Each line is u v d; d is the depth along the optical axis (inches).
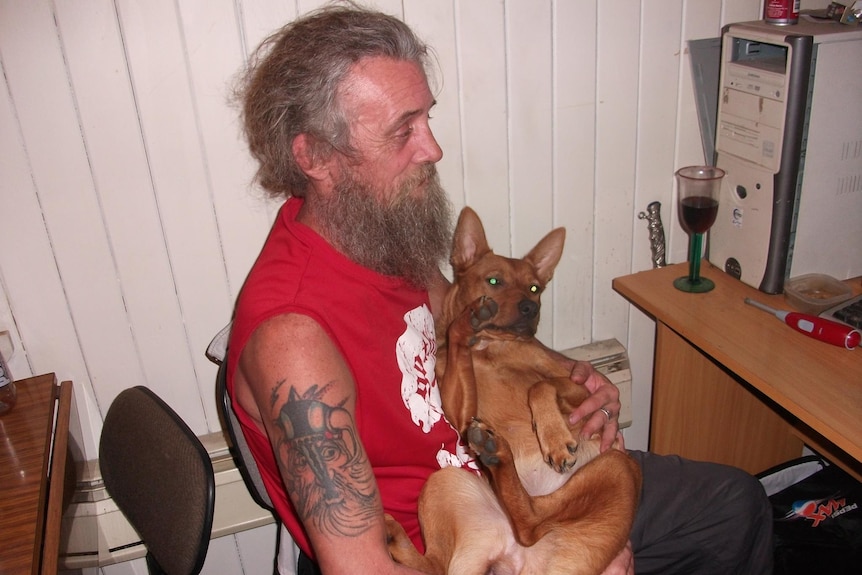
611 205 98.5
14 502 59.9
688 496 83.4
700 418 101.4
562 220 97.0
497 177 91.3
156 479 66.4
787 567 95.8
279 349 53.7
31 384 77.5
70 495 73.3
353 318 59.1
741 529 82.4
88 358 82.7
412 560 62.2
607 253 101.4
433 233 64.3
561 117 90.9
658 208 99.5
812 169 80.9
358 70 56.9
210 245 82.0
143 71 72.9
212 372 88.1
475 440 63.9
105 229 77.7
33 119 71.3
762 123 81.4
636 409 114.8
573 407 77.9
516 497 65.7
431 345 69.2
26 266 76.7
